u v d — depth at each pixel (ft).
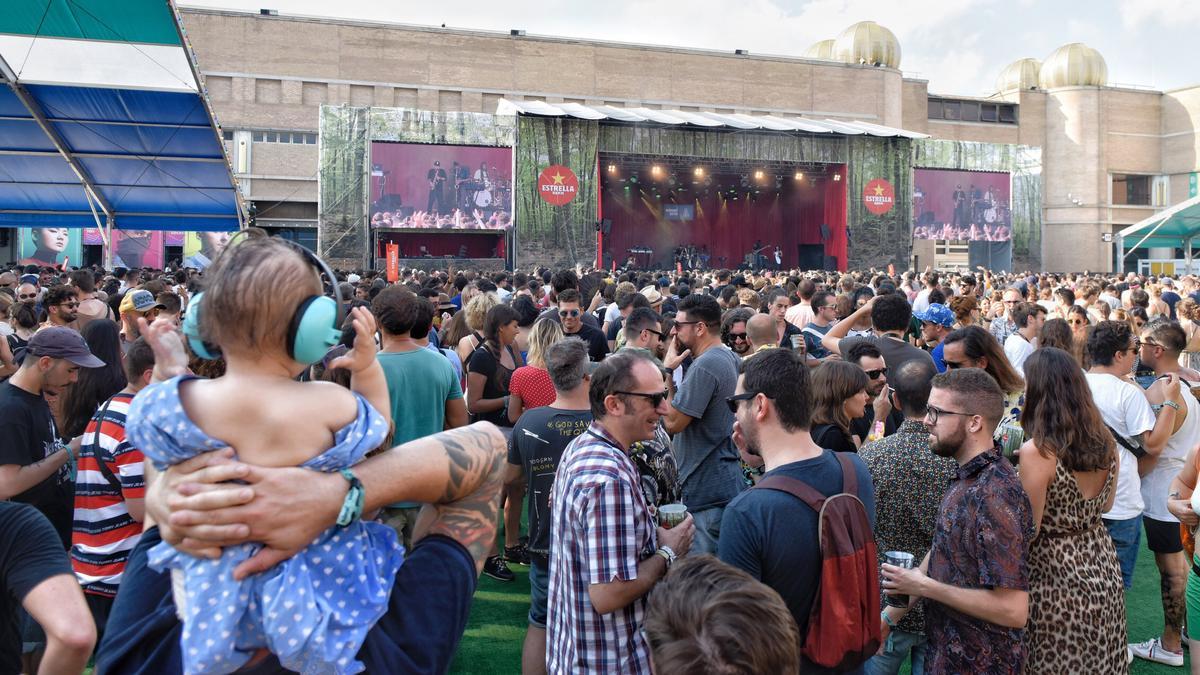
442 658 3.97
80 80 45.21
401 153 90.02
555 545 8.87
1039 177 116.98
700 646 4.25
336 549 3.73
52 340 11.82
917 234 111.75
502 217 93.66
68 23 41.24
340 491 3.60
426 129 90.84
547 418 13.05
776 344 16.94
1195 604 11.05
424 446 4.14
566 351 13.24
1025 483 9.36
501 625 15.57
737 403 9.16
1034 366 9.57
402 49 121.90
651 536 8.59
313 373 13.56
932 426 9.19
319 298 3.71
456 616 4.11
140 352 11.21
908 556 9.37
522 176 94.32
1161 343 15.37
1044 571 9.36
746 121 104.37
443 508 4.39
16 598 6.86
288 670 3.58
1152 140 162.91
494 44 126.41
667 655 4.37
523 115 94.58
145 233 104.06
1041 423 9.37
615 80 132.26
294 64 117.19
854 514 8.28
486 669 13.71
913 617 10.57
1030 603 9.39
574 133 96.99
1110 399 14.32
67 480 12.64
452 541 4.31
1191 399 14.80
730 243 135.33
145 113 48.60
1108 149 159.53
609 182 127.44
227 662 3.41
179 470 3.51
